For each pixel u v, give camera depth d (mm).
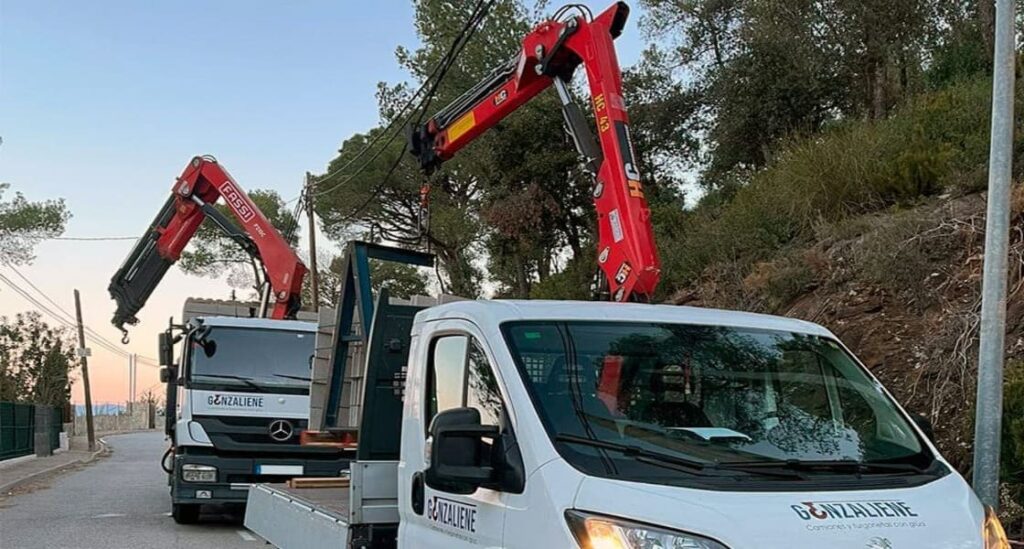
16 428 32406
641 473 3770
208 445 12445
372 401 5906
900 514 3666
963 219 11797
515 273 31094
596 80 9094
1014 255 10445
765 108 22750
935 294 11109
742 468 3908
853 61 21609
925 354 10172
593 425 4047
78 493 18797
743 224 16781
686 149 27547
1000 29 5766
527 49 10062
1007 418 7164
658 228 22750
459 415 4059
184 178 16547
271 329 13180
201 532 12578
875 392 4750
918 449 4402
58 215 37438
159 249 16688
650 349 4520
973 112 15141
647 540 3396
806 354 4824
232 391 12672
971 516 3830
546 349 4410
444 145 11625
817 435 4316
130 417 83062
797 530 3439
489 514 4156
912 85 20906
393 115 31219
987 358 5633
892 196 14711
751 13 22797
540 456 3895
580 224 26891
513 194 26094
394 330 6059
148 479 22578
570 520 3615
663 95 27062
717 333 4777
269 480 12625
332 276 39938
